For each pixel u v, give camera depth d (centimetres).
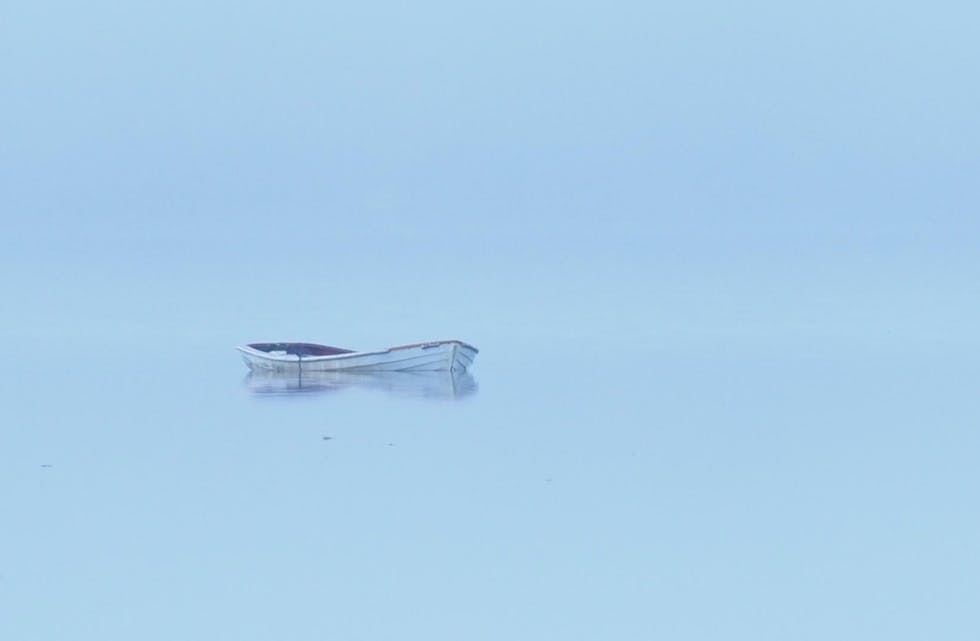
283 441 13288
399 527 9950
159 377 18562
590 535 9694
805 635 7825
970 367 18625
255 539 9681
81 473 11875
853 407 15162
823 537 9612
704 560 9119
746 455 12400
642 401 15800
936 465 11881
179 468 12038
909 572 8825
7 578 8856
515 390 16900
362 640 7800
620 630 7912
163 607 8306
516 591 8544
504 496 10856
